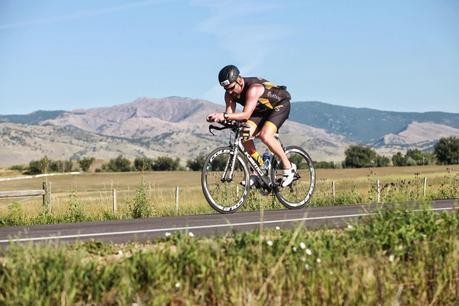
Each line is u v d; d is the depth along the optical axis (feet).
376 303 18.70
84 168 513.04
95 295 17.31
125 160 524.52
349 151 500.33
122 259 19.56
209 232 26.25
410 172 361.10
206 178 32.04
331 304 18.40
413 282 19.93
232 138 32.48
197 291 18.15
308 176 35.40
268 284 18.48
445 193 61.67
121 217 54.03
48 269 17.78
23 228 30.81
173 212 56.75
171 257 19.19
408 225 22.86
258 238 21.06
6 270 17.90
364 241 21.34
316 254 20.20
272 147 32.76
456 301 19.92
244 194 33.01
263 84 32.04
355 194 61.11
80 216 52.85
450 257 20.95
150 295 17.65
